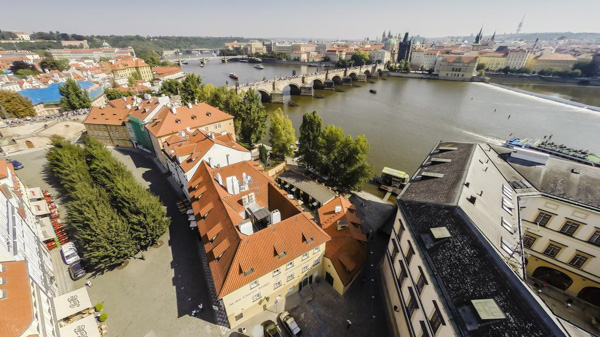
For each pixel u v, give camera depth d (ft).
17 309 72.13
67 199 168.66
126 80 547.08
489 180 105.70
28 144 239.91
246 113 247.09
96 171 166.91
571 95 531.50
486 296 62.13
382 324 104.42
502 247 75.77
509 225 88.58
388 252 117.08
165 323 102.06
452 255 74.02
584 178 109.19
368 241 145.59
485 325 57.72
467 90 581.12
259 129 249.55
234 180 124.88
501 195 101.14
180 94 355.15
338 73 615.57
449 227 80.48
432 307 72.69
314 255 112.06
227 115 241.35
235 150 170.91
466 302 63.36
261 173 145.89
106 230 116.47
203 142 168.76
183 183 172.14
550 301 110.52
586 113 410.11
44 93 334.65
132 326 100.89
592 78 625.82
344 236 123.95
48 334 81.35
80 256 128.67
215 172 143.23
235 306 96.22
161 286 116.16
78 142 253.85
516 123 359.25
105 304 108.68
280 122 215.10
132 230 124.98
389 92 556.51
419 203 95.20
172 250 134.51
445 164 120.37
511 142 276.82
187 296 112.06
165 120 207.10
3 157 220.23
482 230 77.10
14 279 79.15
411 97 508.94
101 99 376.48
